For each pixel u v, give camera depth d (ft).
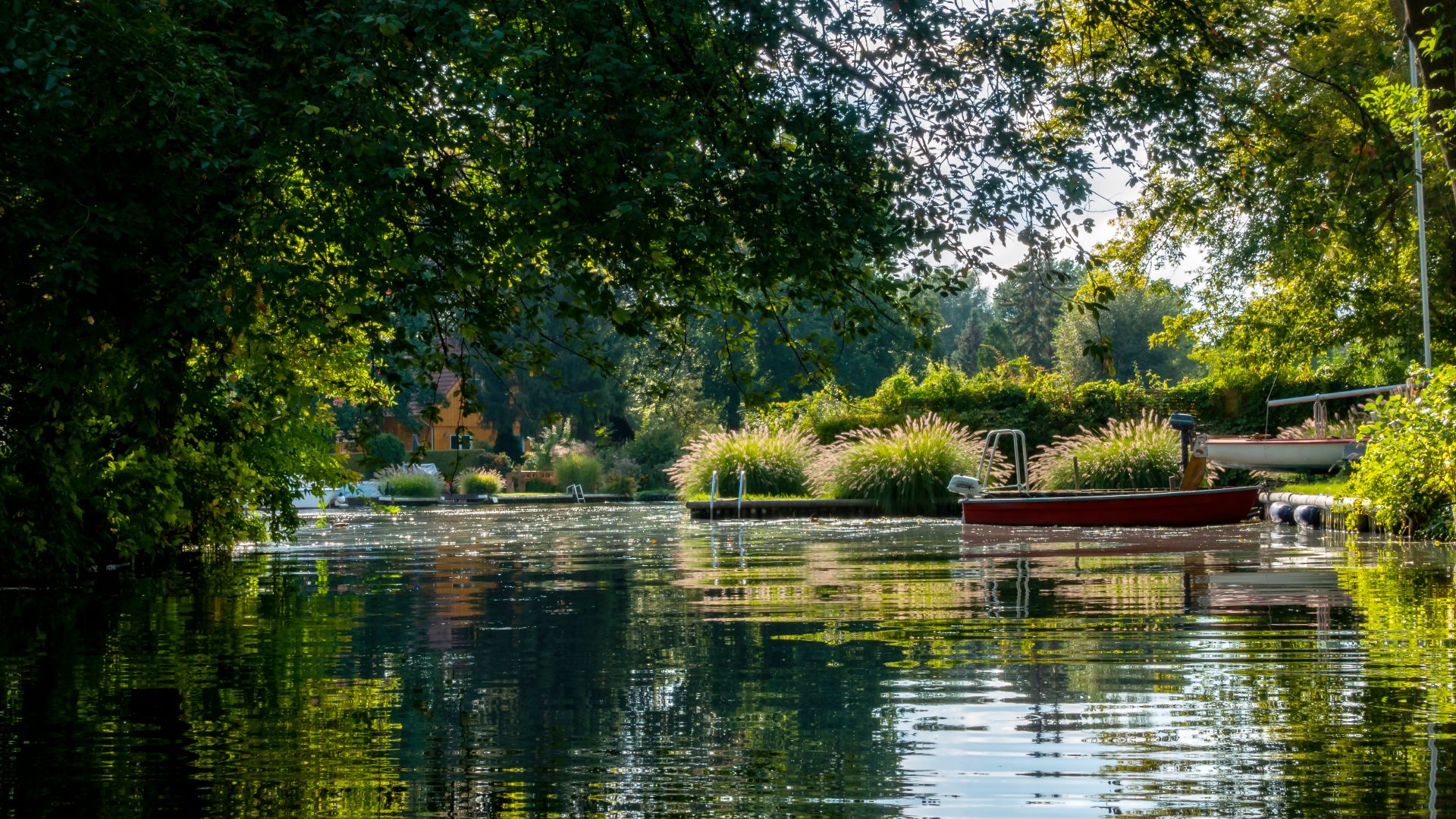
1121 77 28.58
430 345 26.73
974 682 14.49
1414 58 47.83
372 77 21.16
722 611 22.26
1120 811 9.30
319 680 15.37
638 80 23.12
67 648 18.51
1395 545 37.88
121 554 36.70
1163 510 51.37
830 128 25.17
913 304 26.96
